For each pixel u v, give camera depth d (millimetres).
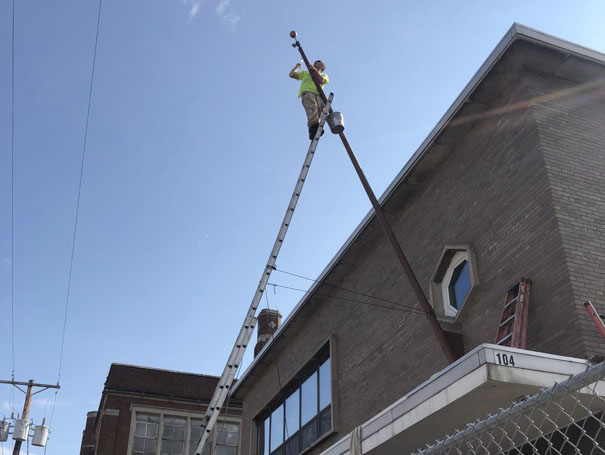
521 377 5887
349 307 15516
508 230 10188
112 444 28875
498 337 9281
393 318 13430
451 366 6285
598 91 10867
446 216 12094
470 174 11555
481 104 11281
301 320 17750
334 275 15930
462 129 11820
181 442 30141
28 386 29656
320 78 12477
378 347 13836
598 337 8242
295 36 12711
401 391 12609
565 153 9875
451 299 11734
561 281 8766
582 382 3918
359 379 14406
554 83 10609
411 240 13242
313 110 12102
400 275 13445
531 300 9227
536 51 10305
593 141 10195
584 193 9547
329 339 15906
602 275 8828
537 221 9531
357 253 15203
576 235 9078
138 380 30656
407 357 12609
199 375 31828
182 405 30797
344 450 7434
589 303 8141
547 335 8773
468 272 11359
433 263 12242
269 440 19453
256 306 9789
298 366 17719
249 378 20938
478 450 6977
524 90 10414
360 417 14055
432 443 6914
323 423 15922
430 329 11984
